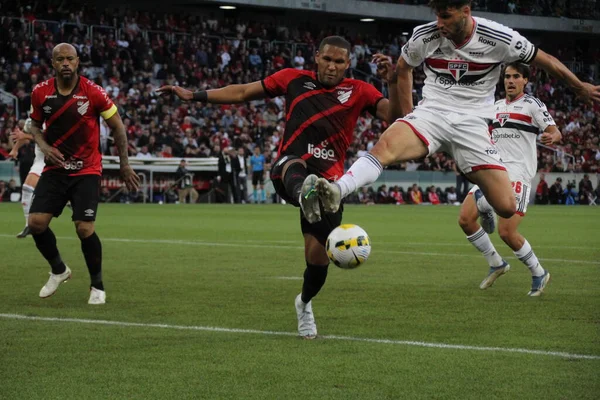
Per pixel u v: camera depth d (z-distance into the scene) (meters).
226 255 36.81
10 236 45.72
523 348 16.97
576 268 33.00
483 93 20.00
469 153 20.00
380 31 155.75
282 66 128.50
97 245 23.08
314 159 18.36
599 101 19.75
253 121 114.19
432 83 20.19
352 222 63.88
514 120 26.89
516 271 31.81
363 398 13.17
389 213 79.62
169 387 13.84
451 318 20.72
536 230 57.16
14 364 15.46
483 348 16.95
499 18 148.50
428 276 29.77
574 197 123.69
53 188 23.30
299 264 33.28
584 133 136.88
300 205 16.25
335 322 20.08
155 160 97.38
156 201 98.75
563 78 19.59
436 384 14.04
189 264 33.16
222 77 120.12
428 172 115.19
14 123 91.50
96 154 23.47
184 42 120.31
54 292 24.47
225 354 16.36
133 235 48.00
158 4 134.25
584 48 164.25
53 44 107.75
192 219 63.44
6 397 13.21
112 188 95.94
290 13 146.62
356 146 117.69
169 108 108.56
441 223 62.78
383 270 31.56
